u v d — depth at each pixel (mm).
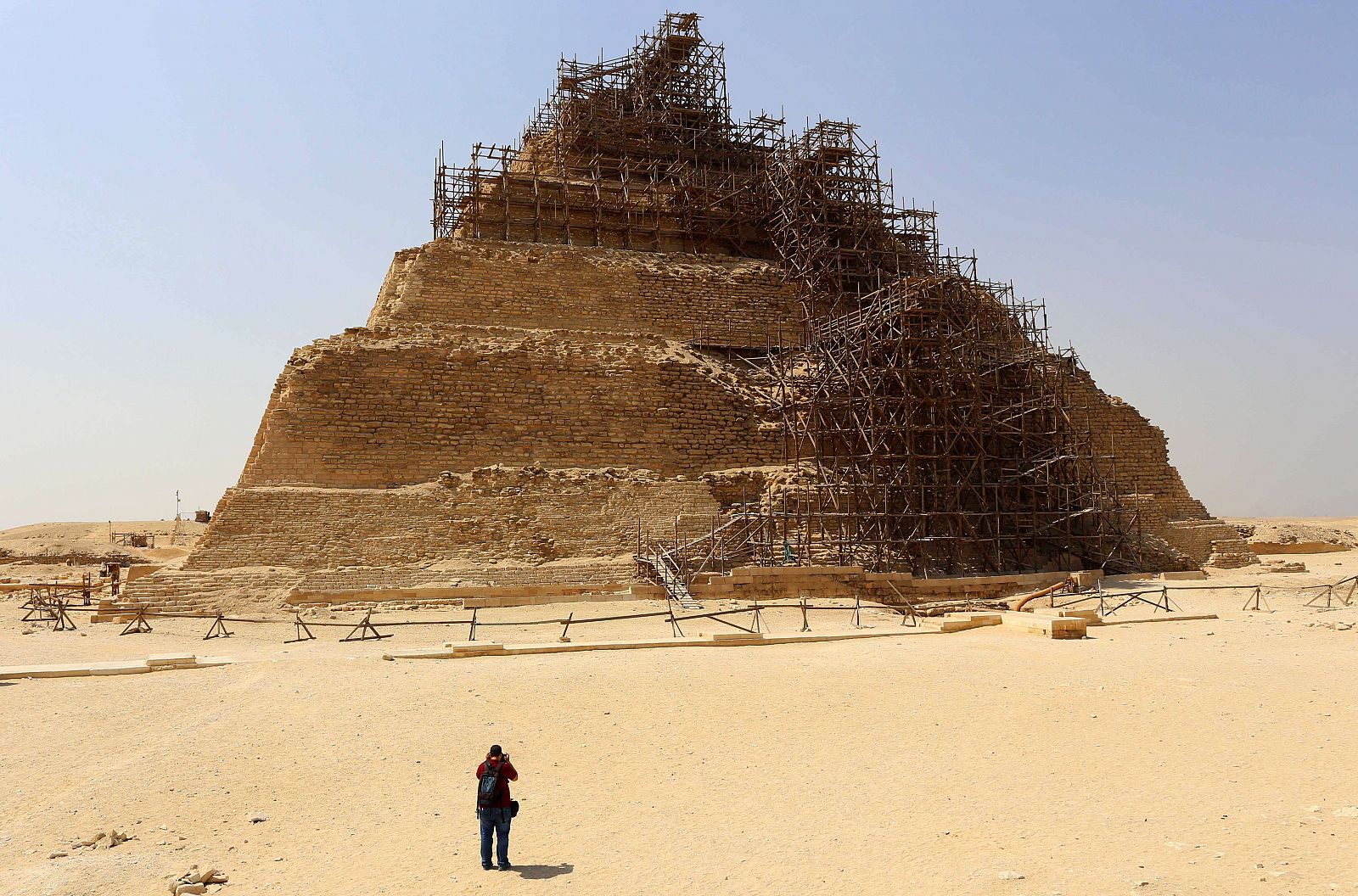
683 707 25656
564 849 17375
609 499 53750
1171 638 35375
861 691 27047
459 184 75438
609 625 40938
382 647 35656
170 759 21984
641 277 71562
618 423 59062
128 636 39938
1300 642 33656
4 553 90500
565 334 63844
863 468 55781
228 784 20672
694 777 20859
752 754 22203
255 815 19016
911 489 52594
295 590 45250
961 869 15781
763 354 70750
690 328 71562
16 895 15523
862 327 58188
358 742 23078
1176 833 16859
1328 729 22344
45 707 26344
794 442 60781
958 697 26125
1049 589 46969
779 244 80938
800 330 72375
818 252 75250
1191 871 15203
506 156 75938
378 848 17547
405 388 55688
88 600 53438
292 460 52781
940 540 53469
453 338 60031
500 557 49875
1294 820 17125
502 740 23281
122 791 20234
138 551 99500
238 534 48594
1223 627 38125
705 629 39750
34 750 22734
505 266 68562
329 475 53188
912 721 24234
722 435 60844
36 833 18281
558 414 58094
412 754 22312
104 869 16578
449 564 48688
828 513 52875
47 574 79250
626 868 16453
